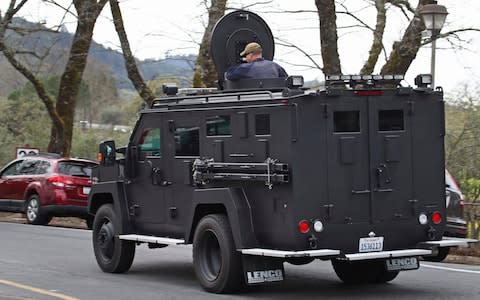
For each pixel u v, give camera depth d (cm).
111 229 2156
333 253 1652
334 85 1717
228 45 2095
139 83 4594
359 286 1961
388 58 3834
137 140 2078
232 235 1761
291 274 2167
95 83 9188
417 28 3578
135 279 2077
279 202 1677
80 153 7019
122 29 4556
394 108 1744
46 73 5184
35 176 3822
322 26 3566
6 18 4712
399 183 1742
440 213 1789
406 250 1744
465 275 2147
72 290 1908
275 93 1698
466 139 3759
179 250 2714
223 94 1806
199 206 1853
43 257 2523
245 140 1742
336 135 1683
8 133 6600
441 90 1792
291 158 1647
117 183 2134
